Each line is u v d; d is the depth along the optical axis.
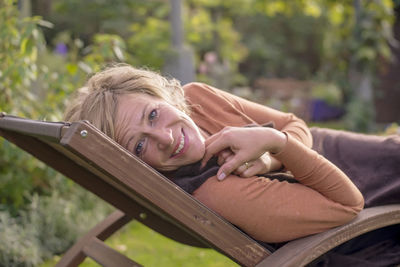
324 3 6.79
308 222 1.33
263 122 1.77
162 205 1.20
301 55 11.12
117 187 1.79
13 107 2.80
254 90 9.66
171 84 1.60
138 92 1.47
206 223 1.26
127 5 5.83
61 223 2.96
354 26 6.70
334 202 1.37
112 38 2.96
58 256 2.85
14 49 2.86
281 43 10.84
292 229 1.34
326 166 1.35
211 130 1.69
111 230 2.11
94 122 1.42
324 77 8.84
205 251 2.88
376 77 8.36
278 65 10.65
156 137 1.36
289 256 1.28
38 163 2.92
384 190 1.64
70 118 1.48
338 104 7.91
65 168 1.77
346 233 1.37
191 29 6.67
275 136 1.32
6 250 2.55
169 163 1.40
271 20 10.70
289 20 10.57
